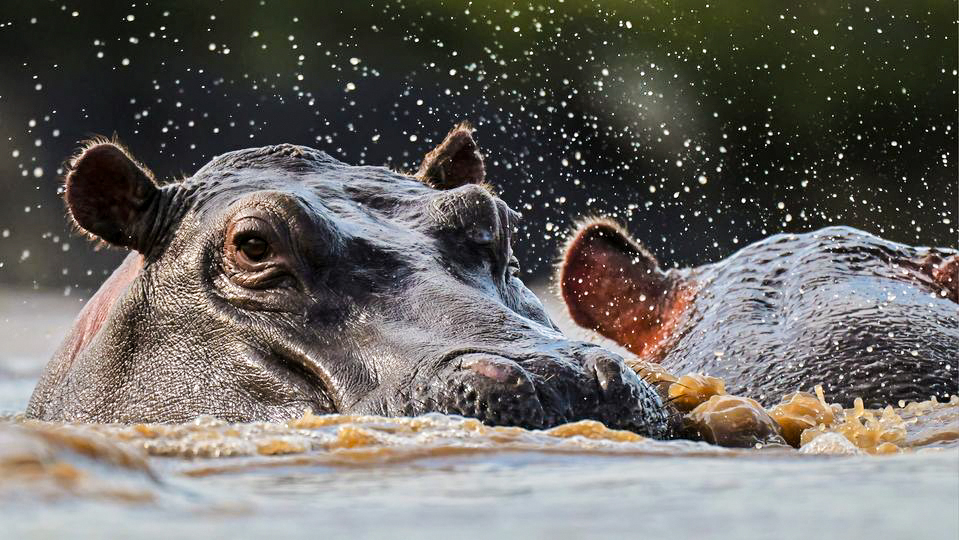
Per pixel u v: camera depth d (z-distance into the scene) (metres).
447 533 5.94
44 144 48.56
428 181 17.48
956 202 47.50
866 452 10.72
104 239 15.23
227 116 49.84
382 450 8.91
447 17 50.69
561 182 47.62
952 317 18.75
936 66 49.00
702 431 12.05
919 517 6.40
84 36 49.84
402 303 13.26
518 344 12.15
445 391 11.55
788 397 15.88
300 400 13.18
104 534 5.36
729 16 49.38
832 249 20.17
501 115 49.28
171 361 14.26
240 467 8.33
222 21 50.28
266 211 13.92
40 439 6.26
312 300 13.54
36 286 45.88
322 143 49.78
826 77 48.94
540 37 49.91
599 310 21.73
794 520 6.32
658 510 6.65
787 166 47.91
